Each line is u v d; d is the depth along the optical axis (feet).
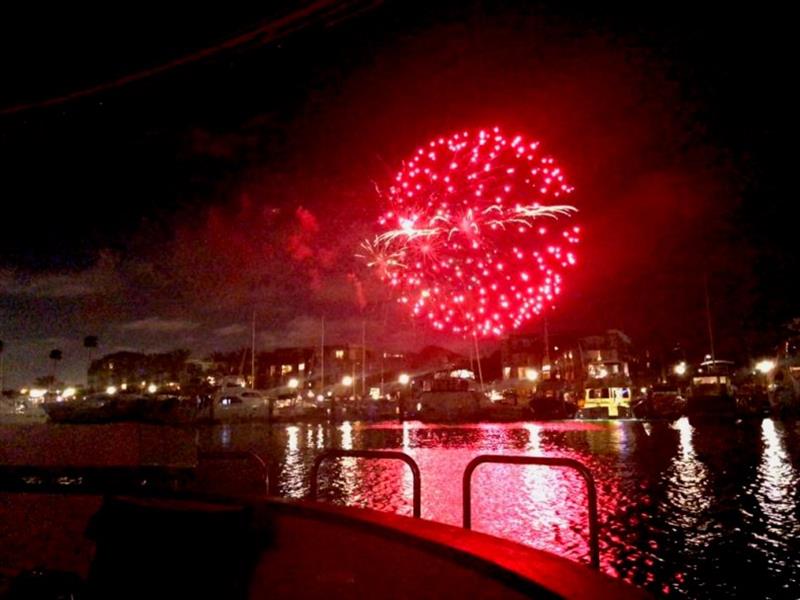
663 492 41.60
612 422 127.54
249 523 9.67
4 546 17.95
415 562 10.00
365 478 49.42
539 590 7.79
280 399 215.10
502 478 48.06
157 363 311.68
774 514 34.78
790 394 118.93
